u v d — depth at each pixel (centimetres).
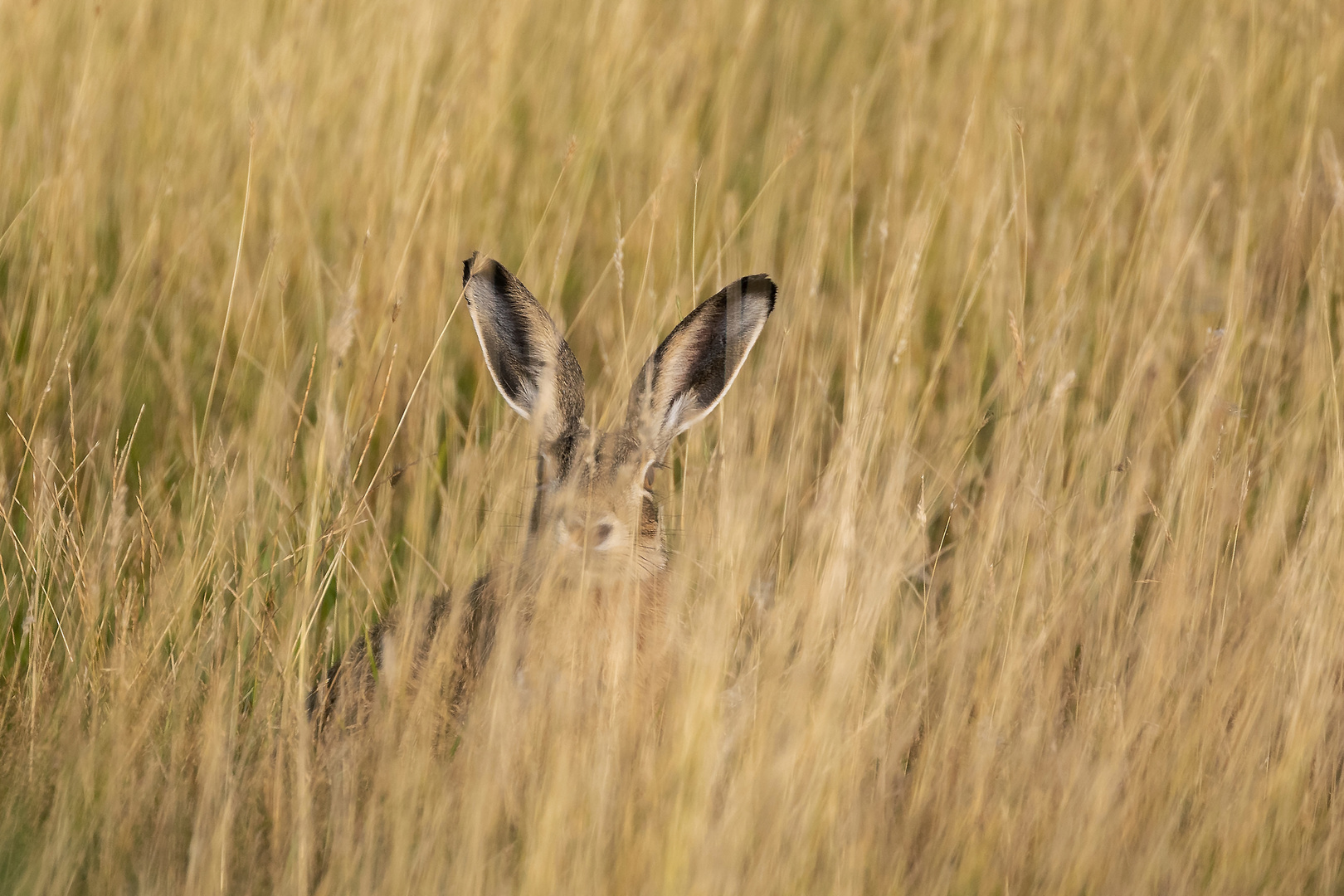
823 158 1608
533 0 2047
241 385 1397
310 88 1767
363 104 1722
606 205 1731
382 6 1853
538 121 1823
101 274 1573
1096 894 862
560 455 1073
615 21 1950
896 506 1030
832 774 866
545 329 1144
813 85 2072
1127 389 1235
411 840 855
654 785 866
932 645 1030
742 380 1370
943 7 2177
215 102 1792
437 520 1321
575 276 1655
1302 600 1037
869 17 2206
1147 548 1190
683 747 859
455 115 1723
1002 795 914
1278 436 1288
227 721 963
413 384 1384
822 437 1288
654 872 802
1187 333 1494
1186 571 1059
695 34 2008
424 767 901
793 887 820
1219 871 880
